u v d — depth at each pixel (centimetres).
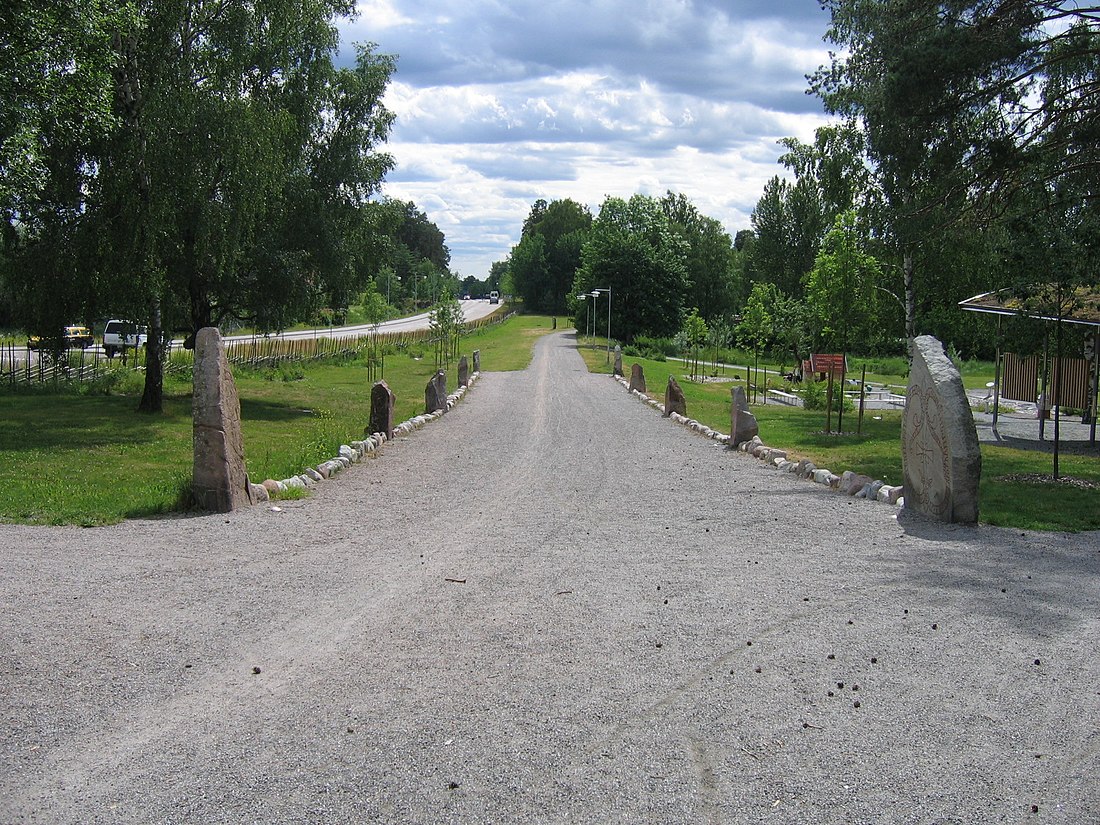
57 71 1895
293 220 2714
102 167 2152
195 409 1057
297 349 5059
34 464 1480
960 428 1009
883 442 1983
